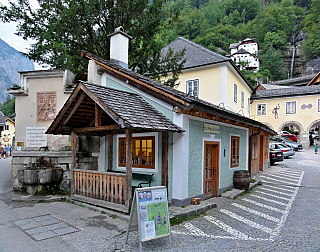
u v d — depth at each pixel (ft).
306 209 26.12
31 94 31.99
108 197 22.54
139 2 42.91
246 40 323.16
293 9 352.49
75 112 24.62
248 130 42.04
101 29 44.78
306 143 113.60
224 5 405.18
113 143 30.63
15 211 22.09
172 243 16.46
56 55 41.29
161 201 16.02
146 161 26.89
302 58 293.84
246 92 81.46
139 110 22.44
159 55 46.19
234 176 35.19
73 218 20.34
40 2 42.11
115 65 30.48
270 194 33.42
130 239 16.58
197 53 63.87
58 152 29.50
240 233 18.79
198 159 26.66
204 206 24.40
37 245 15.38
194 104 22.82
